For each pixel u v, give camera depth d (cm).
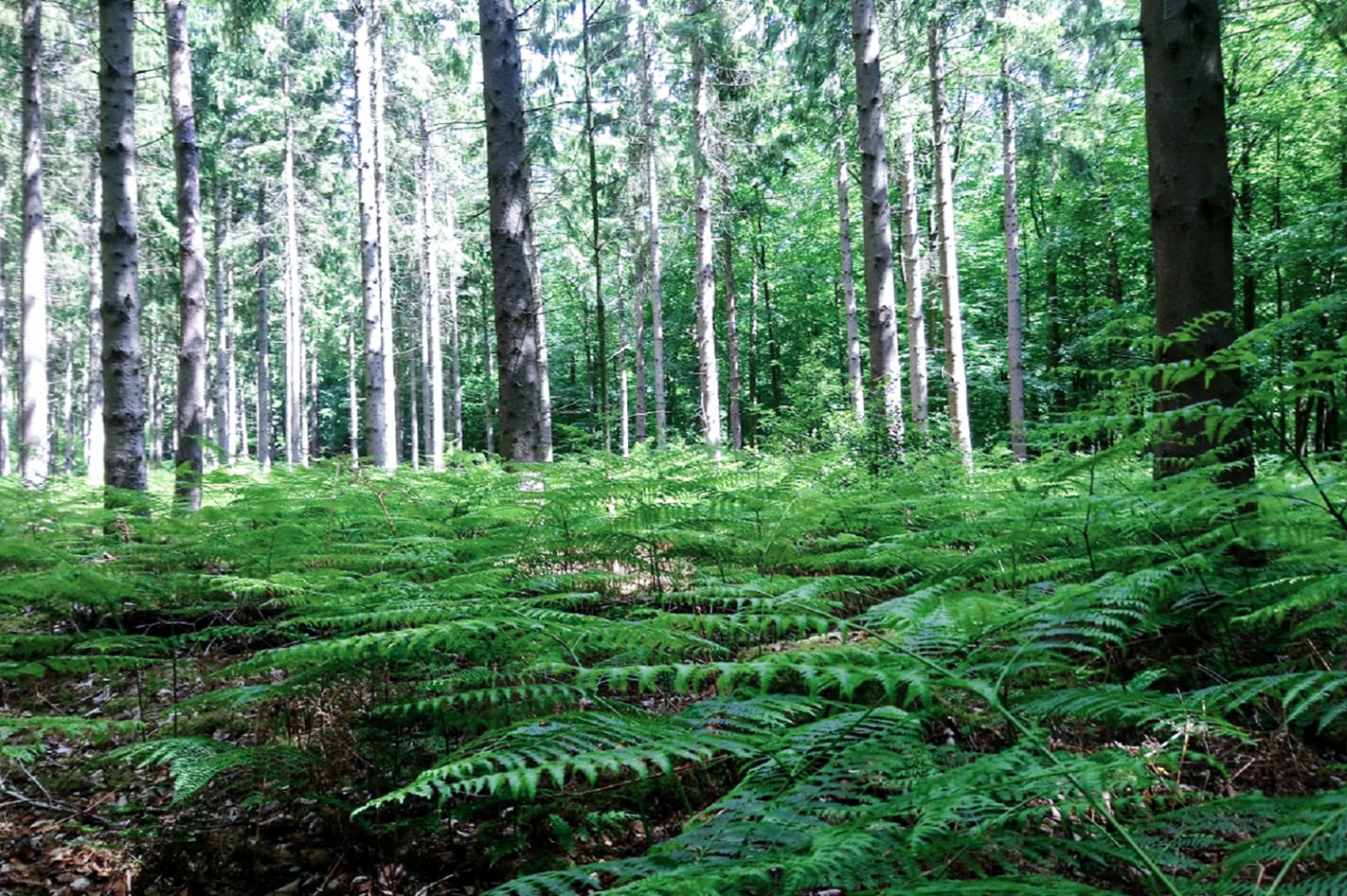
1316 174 1512
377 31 1888
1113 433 350
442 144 2555
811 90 1559
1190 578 321
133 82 888
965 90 1788
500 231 870
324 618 316
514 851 279
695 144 1827
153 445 4116
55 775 389
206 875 292
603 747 215
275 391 4869
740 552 451
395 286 3341
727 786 298
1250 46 1409
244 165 2772
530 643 302
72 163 2264
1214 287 394
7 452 2427
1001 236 2480
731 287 2638
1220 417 292
